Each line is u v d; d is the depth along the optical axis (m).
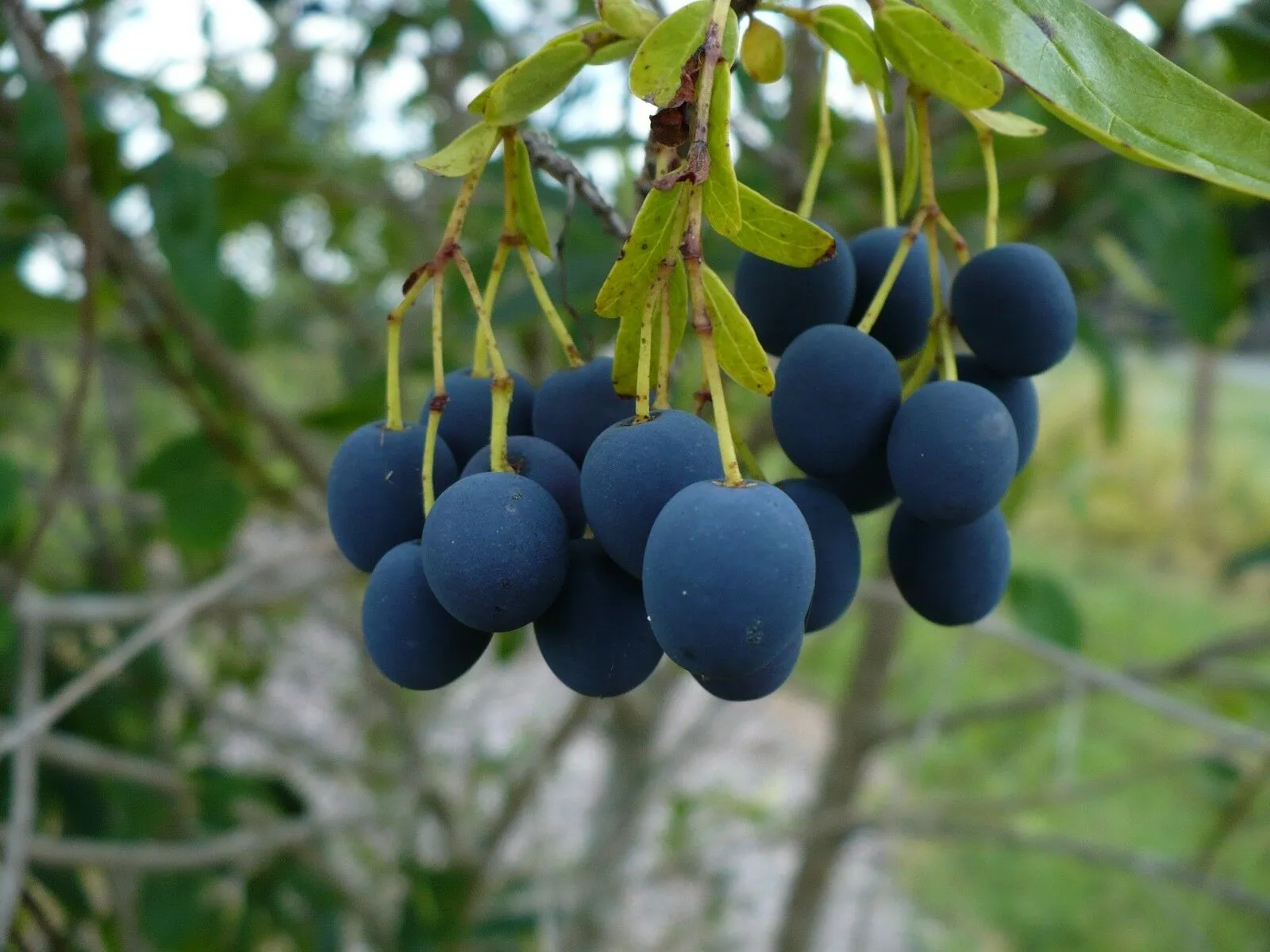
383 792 0.48
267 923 0.38
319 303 0.50
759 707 0.70
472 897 0.35
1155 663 0.38
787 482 0.15
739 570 0.12
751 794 0.61
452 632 0.14
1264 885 0.55
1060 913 0.57
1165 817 0.61
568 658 0.14
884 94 0.15
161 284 0.28
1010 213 0.30
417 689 0.14
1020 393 0.16
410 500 0.15
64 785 0.33
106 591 0.38
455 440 0.15
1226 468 1.27
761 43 0.16
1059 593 0.35
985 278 0.15
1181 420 1.51
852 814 0.39
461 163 0.14
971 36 0.12
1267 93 0.25
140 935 0.34
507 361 0.38
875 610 0.42
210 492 0.31
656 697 0.41
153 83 0.30
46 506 0.25
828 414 0.14
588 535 0.16
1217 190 0.30
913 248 0.16
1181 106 0.13
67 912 0.32
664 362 0.13
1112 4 0.26
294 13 0.33
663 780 0.42
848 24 0.15
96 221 0.25
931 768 0.64
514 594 0.13
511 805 0.35
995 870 0.61
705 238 0.24
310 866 0.37
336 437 0.32
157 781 0.30
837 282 0.15
